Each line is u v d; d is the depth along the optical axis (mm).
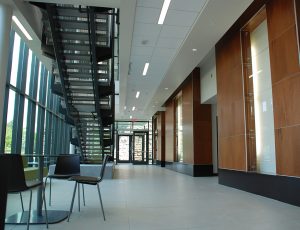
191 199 5266
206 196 5637
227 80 7434
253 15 6109
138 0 5504
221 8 5727
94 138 11578
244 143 6422
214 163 10891
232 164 7012
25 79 8328
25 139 9055
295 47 4727
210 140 10922
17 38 7977
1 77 5230
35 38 6984
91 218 3680
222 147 7676
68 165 4543
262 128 6027
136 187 7133
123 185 7566
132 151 23359
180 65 9352
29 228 3170
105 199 5219
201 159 10766
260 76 6195
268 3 5555
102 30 6645
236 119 6852
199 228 3227
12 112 7816
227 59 7469
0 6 5434
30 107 9250
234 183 6941
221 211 4176
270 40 5445
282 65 5059
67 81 7629
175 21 6367
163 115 18859
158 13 6020
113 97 10188
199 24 6422
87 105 8609
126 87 12273
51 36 6781
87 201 4980
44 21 6766
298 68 4637
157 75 10672
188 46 7715
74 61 7090
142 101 16156
